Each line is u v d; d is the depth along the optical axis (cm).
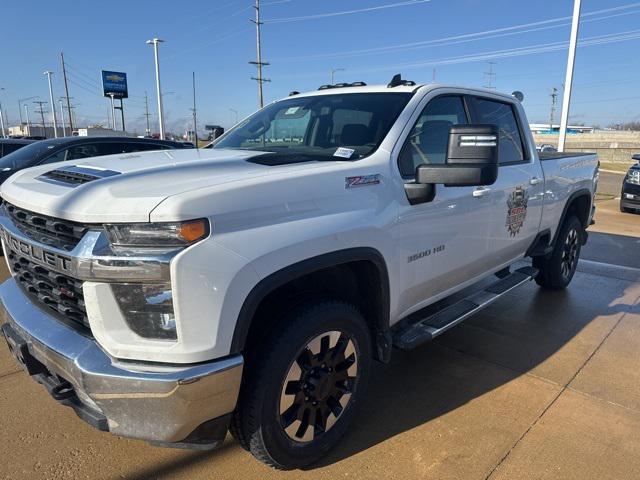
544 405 332
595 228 1036
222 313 208
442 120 355
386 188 286
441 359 400
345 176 264
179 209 197
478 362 395
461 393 347
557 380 367
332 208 254
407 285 309
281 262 225
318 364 258
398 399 338
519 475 264
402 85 355
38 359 236
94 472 260
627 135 7800
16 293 274
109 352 207
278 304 253
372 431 301
